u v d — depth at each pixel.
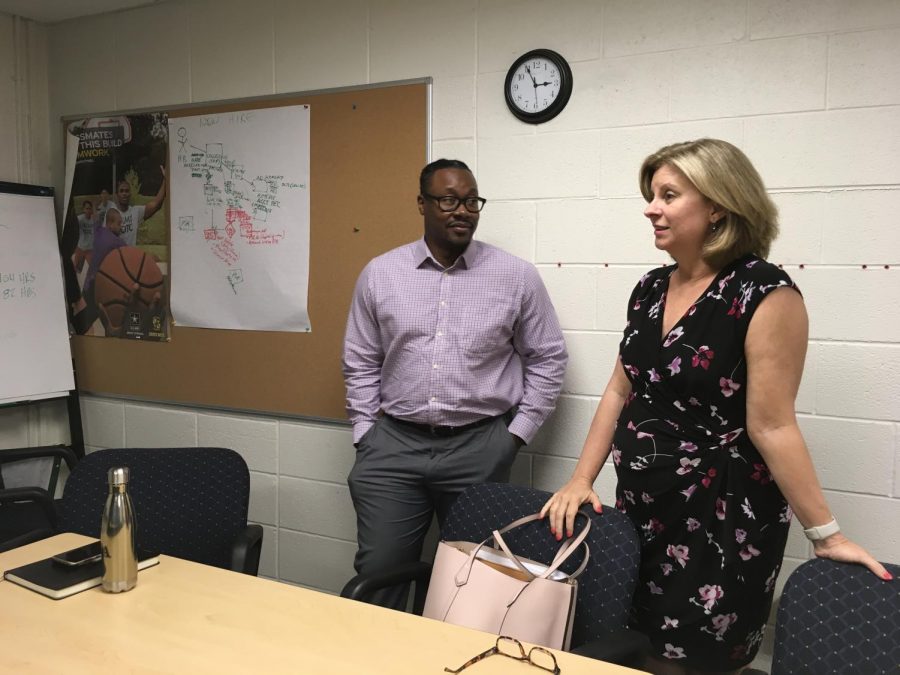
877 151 2.00
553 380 2.28
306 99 2.79
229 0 2.94
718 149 1.50
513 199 2.47
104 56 3.25
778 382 1.44
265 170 2.89
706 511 1.54
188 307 3.10
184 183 3.08
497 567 1.56
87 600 1.43
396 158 2.64
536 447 2.51
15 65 3.28
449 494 2.28
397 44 2.62
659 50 2.23
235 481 2.15
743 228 1.51
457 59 2.53
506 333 2.24
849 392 2.07
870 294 2.04
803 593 1.33
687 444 1.56
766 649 2.19
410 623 1.35
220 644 1.26
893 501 2.04
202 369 3.10
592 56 2.32
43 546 1.72
